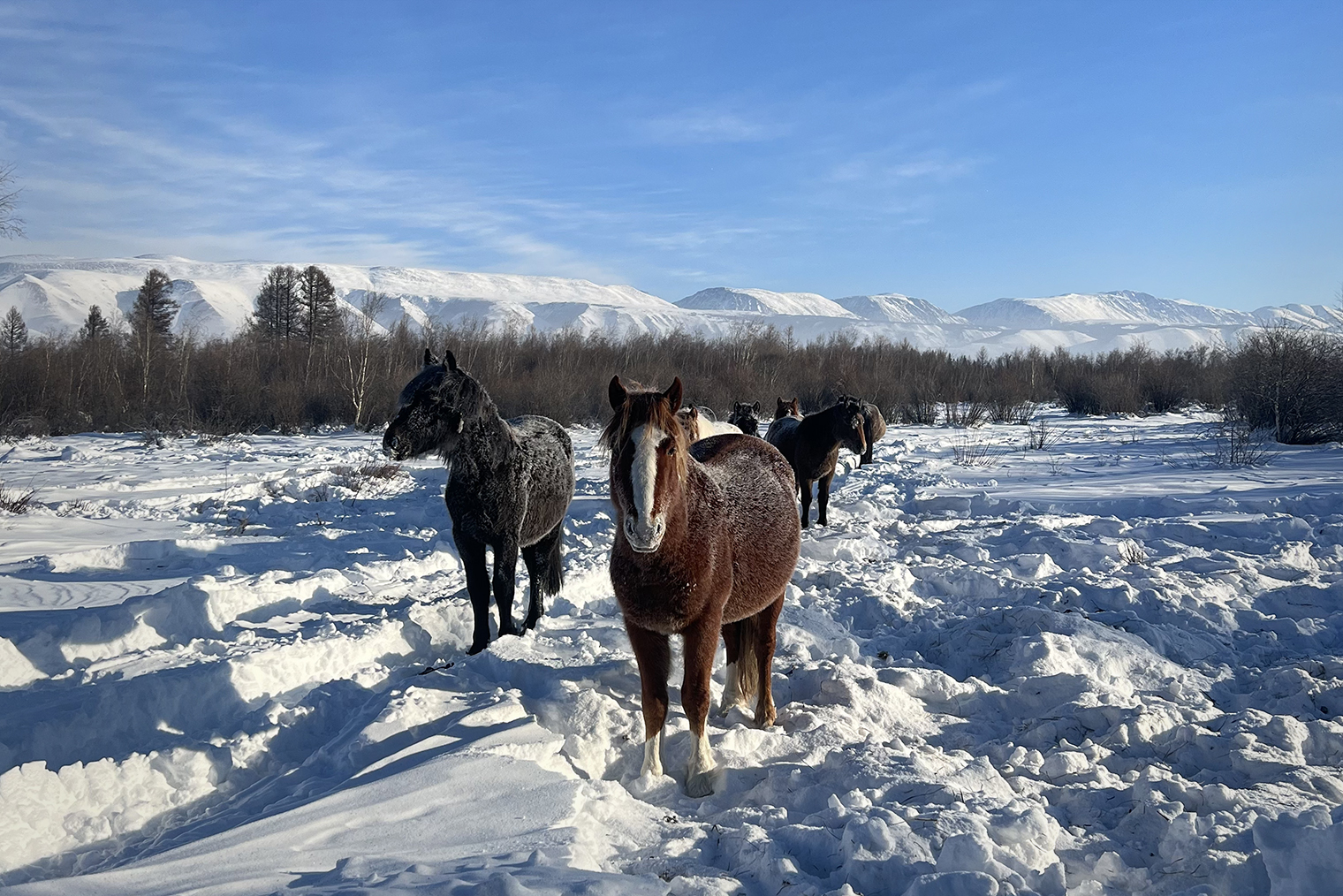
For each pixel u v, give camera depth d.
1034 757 4.39
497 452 6.29
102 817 3.66
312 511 13.76
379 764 4.00
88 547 10.30
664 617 4.26
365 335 38.78
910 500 14.51
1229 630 6.89
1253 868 3.10
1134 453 21.22
